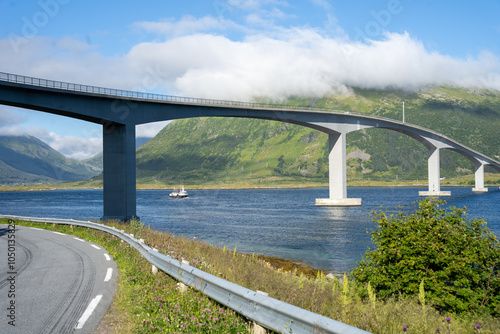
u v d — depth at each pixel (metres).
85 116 49.06
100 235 21.66
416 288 9.97
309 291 7.86
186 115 64.25
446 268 9.98
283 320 5.00
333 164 93.81
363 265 11.85
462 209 11.43
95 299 8.29
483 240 10.42
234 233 43.47
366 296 10.26
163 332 6.05
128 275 10.62
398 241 11.08
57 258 14.70
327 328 4.21
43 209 97.75
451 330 6.37
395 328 6.05
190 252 15.16
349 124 93.50
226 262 13.91
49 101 45.50
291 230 46.62
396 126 107.19
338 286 11.15
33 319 6.89
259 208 93.31
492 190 174.38
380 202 108.38
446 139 129.62
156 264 10.53
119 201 51.28
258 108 77.06
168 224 55.00
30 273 11.61
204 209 92.38
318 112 85.94
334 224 53.69
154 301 7.64
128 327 6.43
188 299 7.55
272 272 12.99
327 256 28.55
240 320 6.34
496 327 7.08
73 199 169.00
